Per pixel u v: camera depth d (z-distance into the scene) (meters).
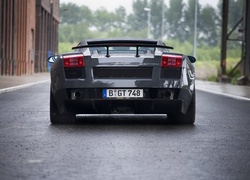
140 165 5.42
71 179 4.75
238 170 5.26
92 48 9.23
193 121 9.29
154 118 10.21
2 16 35.44
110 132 8.05
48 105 13.46
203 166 5.43
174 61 8.74
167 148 6.56
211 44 131.50
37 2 53.91
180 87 8.72
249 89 25.77
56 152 6.19
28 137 7.46
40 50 56.81
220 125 9.28
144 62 8.69
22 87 23.31
